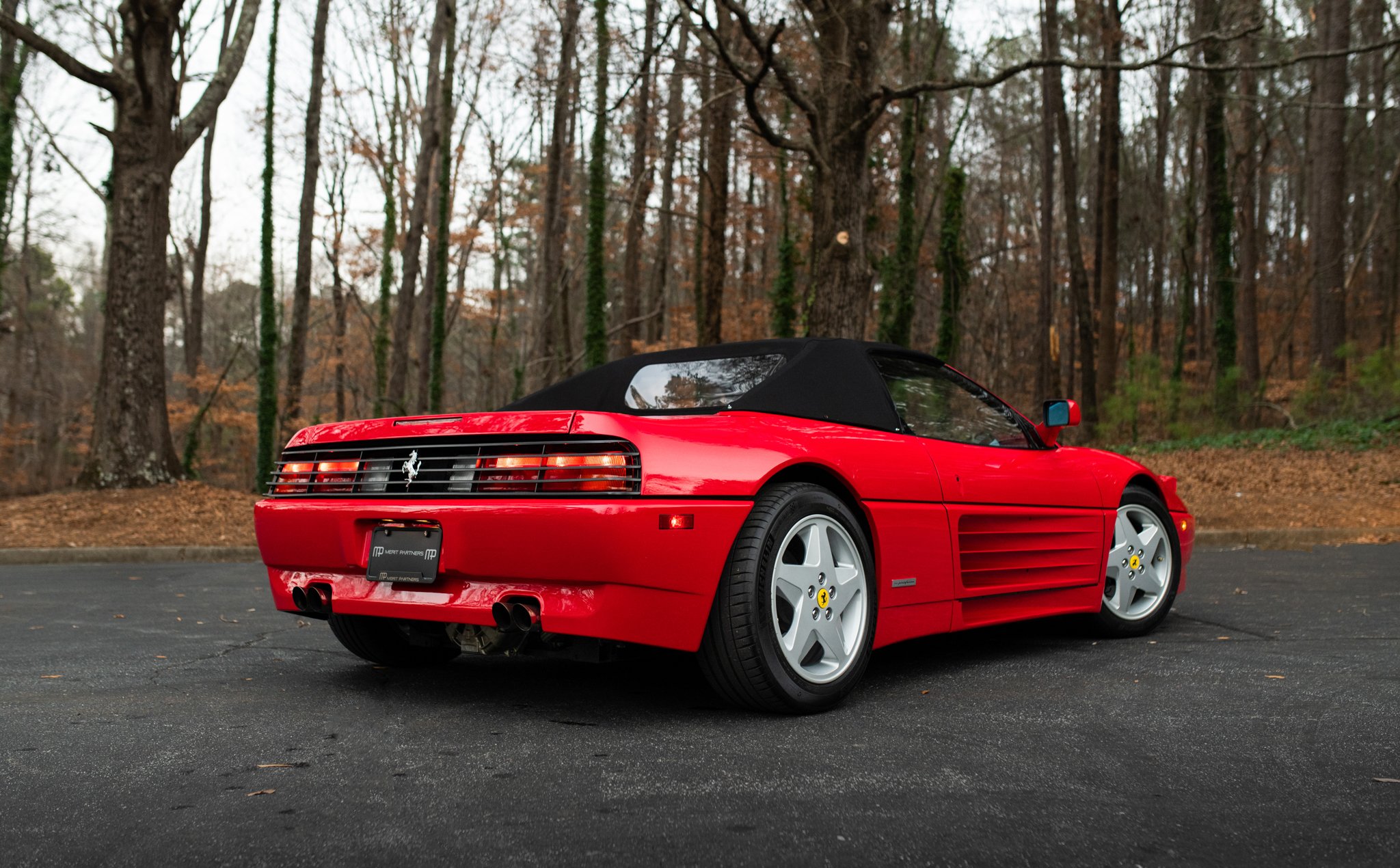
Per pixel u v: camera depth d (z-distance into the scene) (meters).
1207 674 3.38
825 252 10.34
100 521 10.61
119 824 1.92
